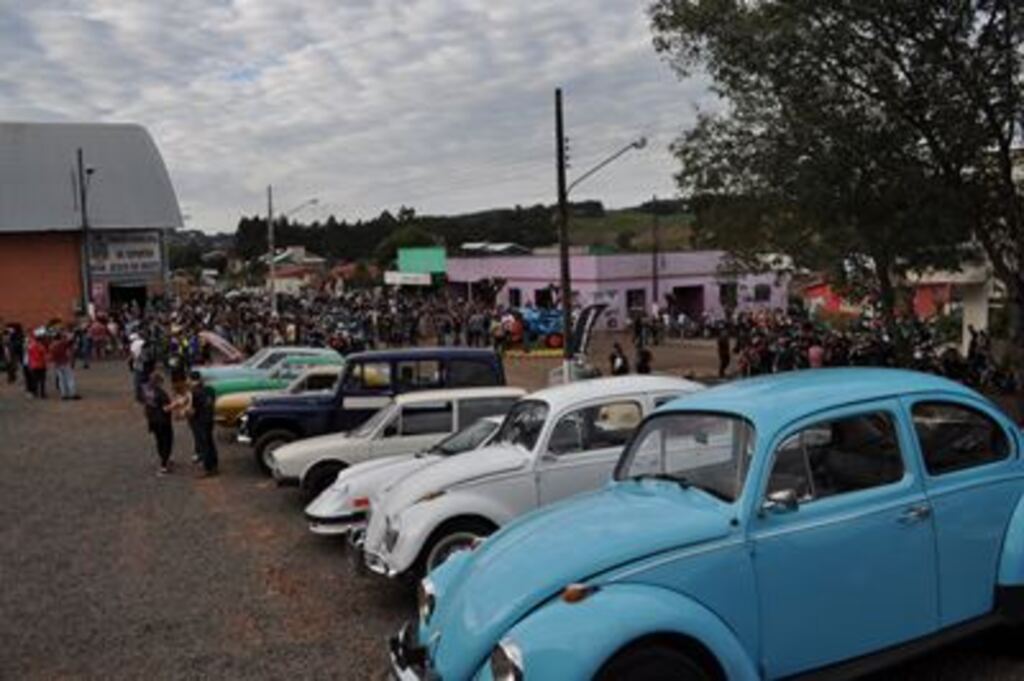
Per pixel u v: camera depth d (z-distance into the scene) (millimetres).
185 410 15625
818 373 5805
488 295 63125
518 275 60219
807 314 42250
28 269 45562
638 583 4375
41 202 45844
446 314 46062
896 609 5016
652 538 4512
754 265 26984
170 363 25828
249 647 7254
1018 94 14156
